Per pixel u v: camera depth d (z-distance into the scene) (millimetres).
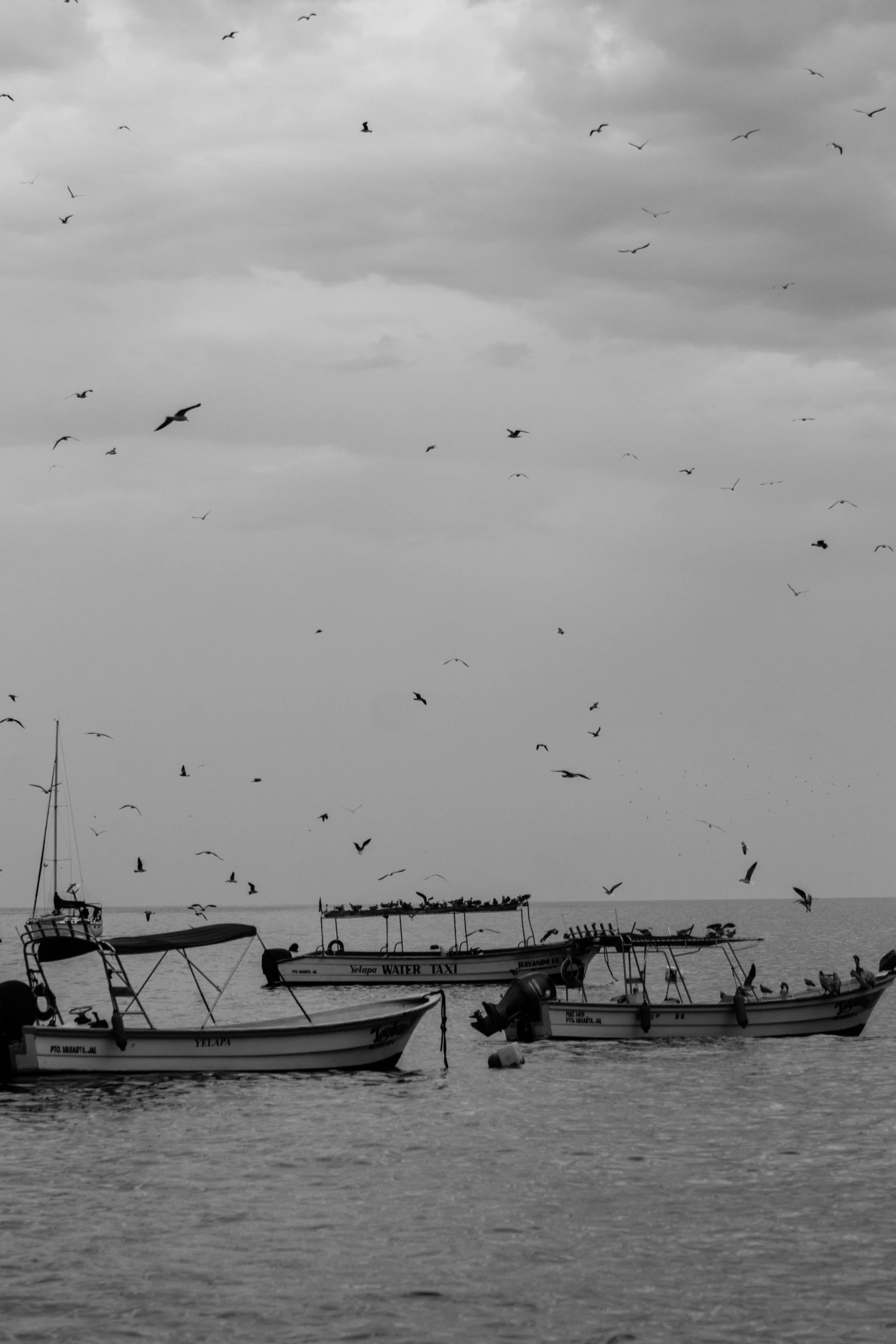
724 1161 33688
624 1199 30062
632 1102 41812
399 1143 36094
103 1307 23484
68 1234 27547
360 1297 23953
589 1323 22812
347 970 88812
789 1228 27750
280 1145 35906
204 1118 39656
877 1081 45188
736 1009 54875
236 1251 26375
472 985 87312
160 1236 27328
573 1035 54812
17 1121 39281
